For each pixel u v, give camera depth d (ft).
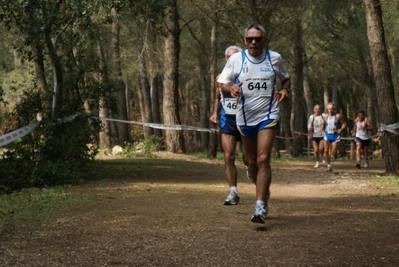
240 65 22.25
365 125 60.90
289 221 22.61
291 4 80.23
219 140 129.70
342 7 86.33
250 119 22.25
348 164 71.72
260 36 21.86
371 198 30.66
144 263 16.26
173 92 75.51
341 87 164.66
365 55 91.25
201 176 45.93
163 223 22.35
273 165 66.95
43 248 18.10
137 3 43.80
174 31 74.43
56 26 41.75
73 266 15.94
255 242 18.75
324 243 18.40
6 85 69.67
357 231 20.24
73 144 40.70
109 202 28.73
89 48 49.08
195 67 139.95
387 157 46.32
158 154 71.72
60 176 37.35
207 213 24.86
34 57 47.88
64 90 47.32
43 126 40.42
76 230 21.04
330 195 32.68
